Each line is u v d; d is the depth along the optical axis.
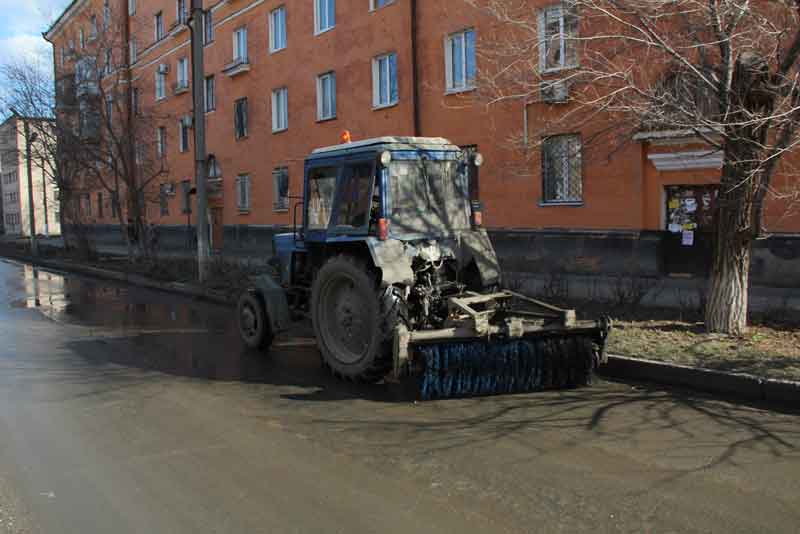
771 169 7.09
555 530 3.59
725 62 7.14
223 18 27.55
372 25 19.61
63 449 4.99
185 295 15.24
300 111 23.33
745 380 6.14
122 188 33.97
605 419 5.56
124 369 7.70
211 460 4.74
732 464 4.51
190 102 30.70
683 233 13.23
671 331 8.09
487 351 6.21
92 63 21.31
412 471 4.48
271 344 9.19
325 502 4.00
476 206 7.55
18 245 35.19
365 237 6.95
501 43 10.19
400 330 5.97
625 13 7.59
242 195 27.77
